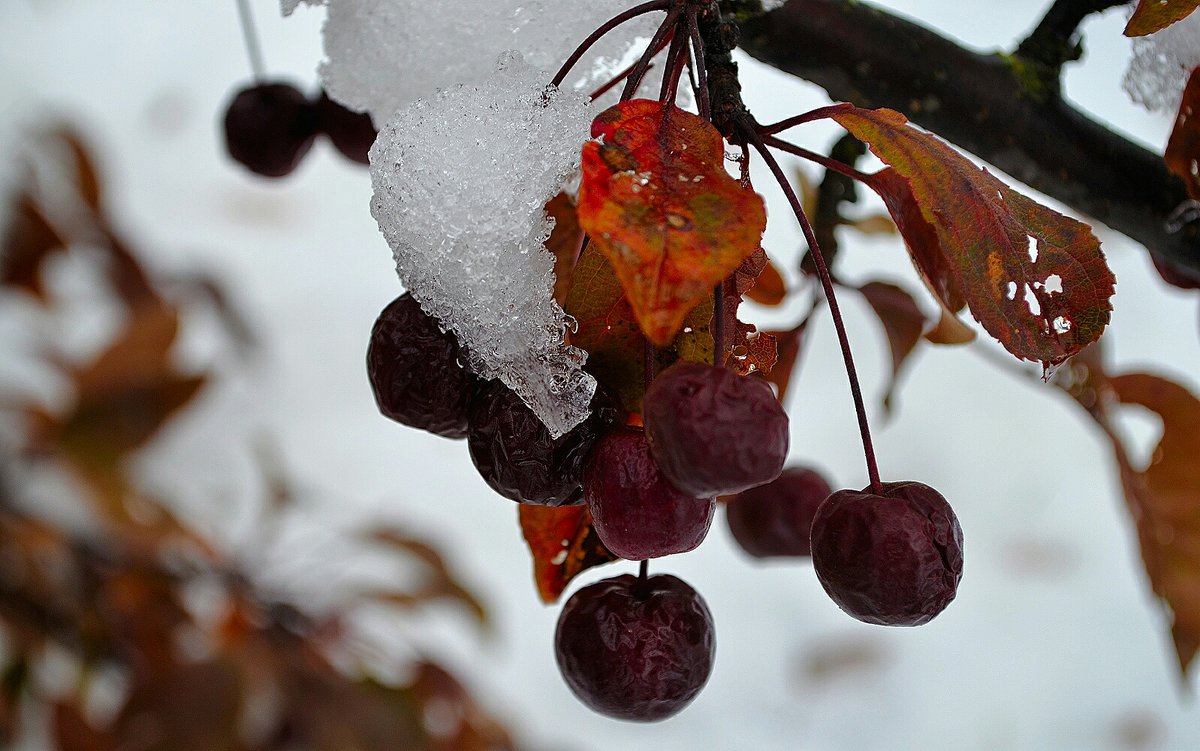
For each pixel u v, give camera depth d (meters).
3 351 0.62
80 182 0.56
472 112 0.26
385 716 0.44
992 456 0.82
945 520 0.27
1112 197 0.33
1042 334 0.25
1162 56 0.29
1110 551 0.81
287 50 0.81
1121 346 0.80
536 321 0.26
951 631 0.79
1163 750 0.75
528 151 0.26
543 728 0.74
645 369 0.26
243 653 0.44
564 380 0.25
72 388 0.47
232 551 0.50
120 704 0.41
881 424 0.35
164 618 0.46
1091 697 0.76
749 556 0.36
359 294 0.85
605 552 0.28
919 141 0.26
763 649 0.78
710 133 0.24
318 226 0.87
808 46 0.32
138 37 0.86
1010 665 0.78
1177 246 0.33
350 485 0.78
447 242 0.26
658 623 0.27
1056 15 0.32
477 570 0.77
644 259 0.23
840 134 0.33
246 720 0.42
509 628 0.76
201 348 0.72
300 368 0.82
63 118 0.64
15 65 0.82
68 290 0.58
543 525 0.28
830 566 0.27
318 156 0.88
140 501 0.46
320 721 0.43
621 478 0.25
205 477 0.73
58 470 0.46
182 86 0.86
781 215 0.66
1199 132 0.29
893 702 0.76
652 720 0.27
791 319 0.53
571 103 0.26
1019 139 0.32
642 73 0.26
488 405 0.26
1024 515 0.81
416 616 0.51
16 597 0.45
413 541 0.51
